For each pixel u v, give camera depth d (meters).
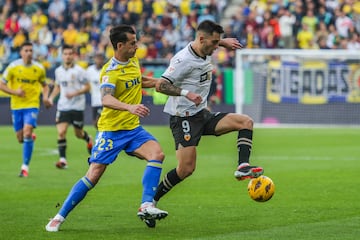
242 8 64.06
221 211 19.62
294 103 54.81
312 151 37.34
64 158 30.69
